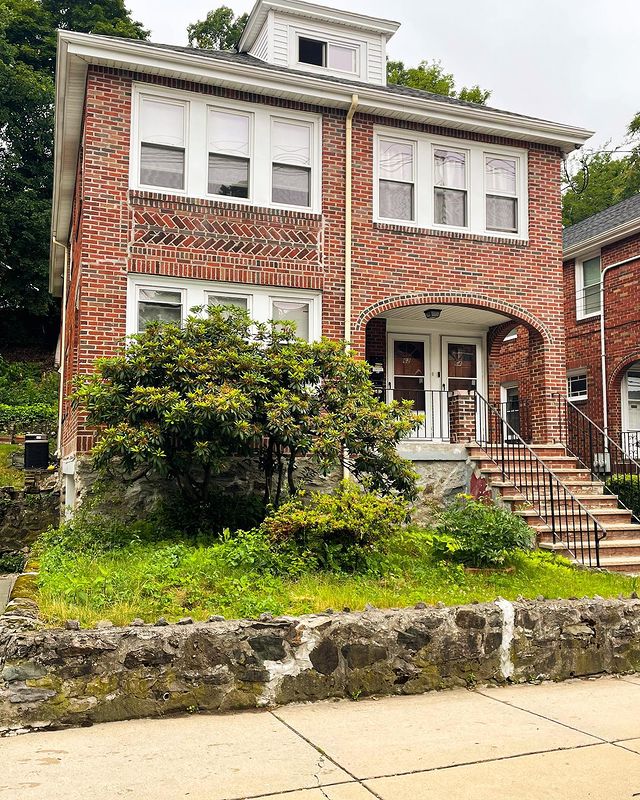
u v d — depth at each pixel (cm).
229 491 1109
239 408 889
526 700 603
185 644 558
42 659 523
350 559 842
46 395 2688
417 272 1276
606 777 437
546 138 1359
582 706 586
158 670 549
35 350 3494
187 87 1155
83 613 600
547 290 1362
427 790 415
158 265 1114
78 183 1310
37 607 610
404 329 1510
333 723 534
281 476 1077
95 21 3519
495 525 925
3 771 437
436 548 933
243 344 995
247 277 1166
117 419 934
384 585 791
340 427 951
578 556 1028
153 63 1110
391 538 919
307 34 1548
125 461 939
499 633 653
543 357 1350
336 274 1225
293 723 533
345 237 1230
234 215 1168
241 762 454
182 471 1008
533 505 1133
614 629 698
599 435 1730
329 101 1223
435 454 1219
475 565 909
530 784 426
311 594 710
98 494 1034
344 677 598
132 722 532
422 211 1295
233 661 569
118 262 1097
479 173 1339
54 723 517
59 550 902
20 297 3209
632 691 636
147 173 1136
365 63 1579
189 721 536
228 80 1155
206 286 1151
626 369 1736
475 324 1535
